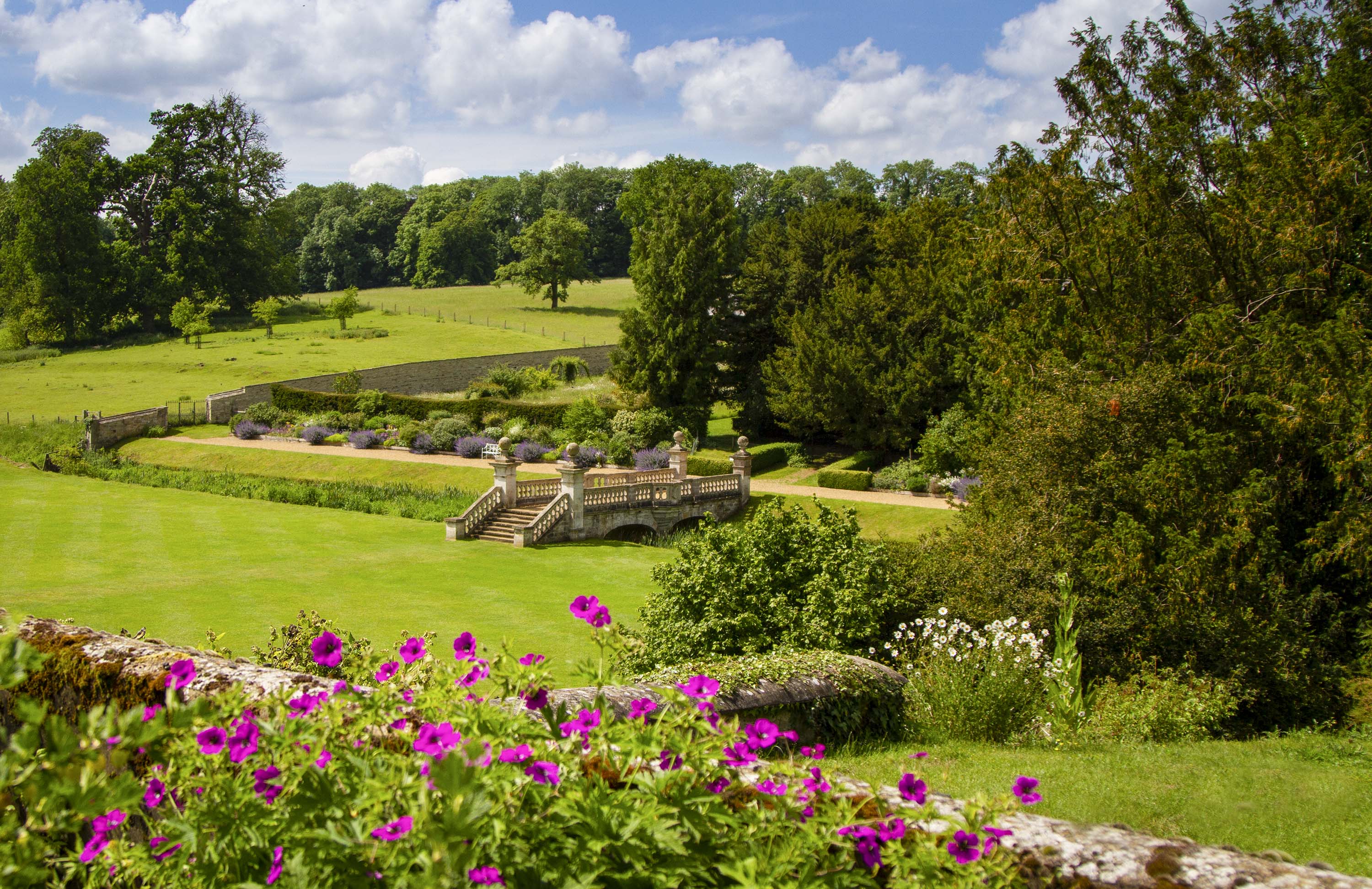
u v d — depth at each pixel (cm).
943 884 268
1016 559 1489
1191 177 2141
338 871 245
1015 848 314
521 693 339
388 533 2988
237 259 8744
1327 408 1464
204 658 548
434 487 3747
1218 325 1725
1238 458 1630
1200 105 2070
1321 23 2052
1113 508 1553
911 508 3294
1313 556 1538
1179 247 2073
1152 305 2061
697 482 3478
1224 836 654
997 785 732
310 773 271
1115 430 1625
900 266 4219
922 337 4162
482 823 233
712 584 1435
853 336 4222
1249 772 861
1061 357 1878
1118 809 694
